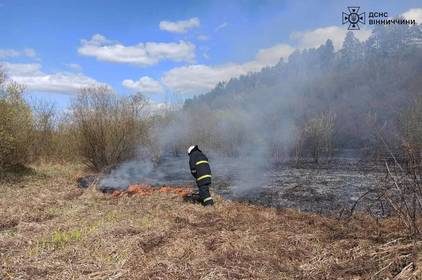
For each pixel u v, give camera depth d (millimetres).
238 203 9523
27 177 13797
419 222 6066
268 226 6961
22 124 15117
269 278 4668
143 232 6543
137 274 4773
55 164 18031
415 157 5879
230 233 6363
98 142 15836
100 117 16094
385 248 5078
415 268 4352
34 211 8438
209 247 5840
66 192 10961
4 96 14195
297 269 4984
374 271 4598
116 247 5699
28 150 16453
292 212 8484
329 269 4832
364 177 13203
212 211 8305
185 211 8320
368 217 7566
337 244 5664
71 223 7219
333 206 9266
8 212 8273
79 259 5328
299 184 12438
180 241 6000
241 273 4762
